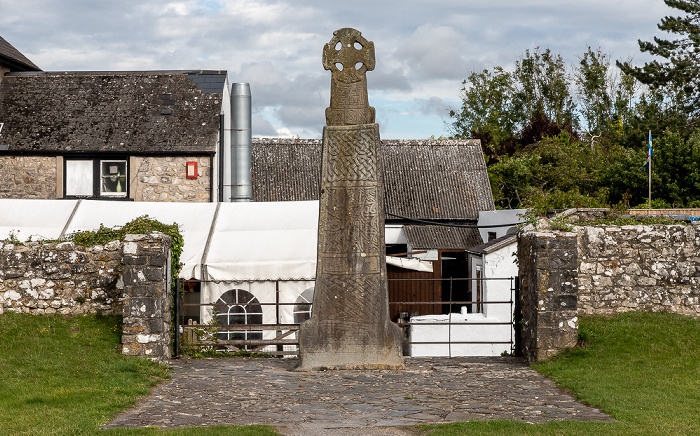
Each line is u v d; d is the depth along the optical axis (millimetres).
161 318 13039
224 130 26422
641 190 33469
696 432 8367
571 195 26375
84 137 24109
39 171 23906
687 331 13469
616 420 9031
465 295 28906
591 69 57156
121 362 12305
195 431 8445
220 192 25516
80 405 9695
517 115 60094
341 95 13523
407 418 9312
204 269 18219
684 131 36406
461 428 8578
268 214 20156
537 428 8562
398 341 13156
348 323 13172
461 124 60688
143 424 8953
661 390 10531
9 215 19719
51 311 14203
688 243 14562
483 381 11844
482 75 61062
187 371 12758
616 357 12609
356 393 10945
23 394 10141
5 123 24562
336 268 13297
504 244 19172
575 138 49969
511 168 39469
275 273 18422
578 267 14531
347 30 13625
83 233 15203
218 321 18516
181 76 26312
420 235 29125
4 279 14180
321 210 13391
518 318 14438
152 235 13008
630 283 14547
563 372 12023
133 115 24812
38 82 26078
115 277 14484
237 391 11047
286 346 18625
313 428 8773
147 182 23828
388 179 32688
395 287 28078
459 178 33031
